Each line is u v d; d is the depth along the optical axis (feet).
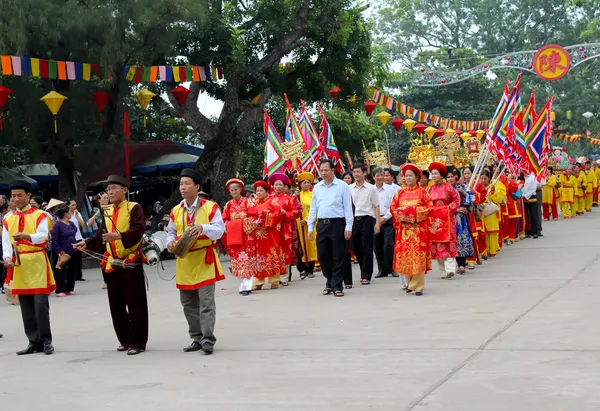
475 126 101.91
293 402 21.74
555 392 21.31
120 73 63.67
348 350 27.89
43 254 30.91
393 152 150.82
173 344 31.24
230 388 23.66
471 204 48.78
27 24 58.54
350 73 85.61
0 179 76.13
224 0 81.15
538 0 187.52
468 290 41.06
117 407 22.30
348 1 82.69
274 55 78.23
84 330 35.83
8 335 35.86
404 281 42.47
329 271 42.06
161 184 97.45
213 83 85.46
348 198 41.55
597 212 97.91
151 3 62.03
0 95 52.37
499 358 25.39
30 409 22.62
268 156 60.95
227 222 44.60
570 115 161.68
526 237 69.82
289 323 34.17
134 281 29.78
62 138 68.13
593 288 39.22
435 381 23.03
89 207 74.54
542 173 70.44
